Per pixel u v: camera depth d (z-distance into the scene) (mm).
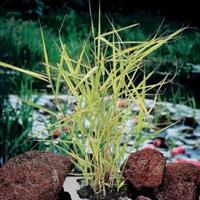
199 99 6043
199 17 10805
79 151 3422
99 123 1846
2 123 3932
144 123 1899
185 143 4324
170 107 5168
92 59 5426
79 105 1799
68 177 2023
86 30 8812
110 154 1907
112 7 10836
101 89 1811
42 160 1816
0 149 3707
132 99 1869
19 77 5449
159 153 1934
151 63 6469
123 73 1792
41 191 1703
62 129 3416
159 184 1869
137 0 11008
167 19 10914
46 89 5445
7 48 6637
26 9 9406
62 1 10367
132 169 1899
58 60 6441
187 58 7520
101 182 1912
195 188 1899
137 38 8820
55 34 8250
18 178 1728
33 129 4113
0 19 8641
